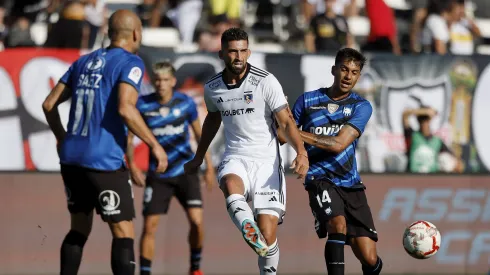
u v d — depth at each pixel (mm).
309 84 35562
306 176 24453
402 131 36219
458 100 36719
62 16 39375
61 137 23875
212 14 43625
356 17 48094
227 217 35156
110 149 22328
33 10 43531
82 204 23156
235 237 35219
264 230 22281
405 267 36094
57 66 34125
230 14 44125
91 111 22359
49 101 23297
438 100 36531
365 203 24531
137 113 21906
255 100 22312
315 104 24625
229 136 23078
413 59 36312
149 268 31797
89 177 22438
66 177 22922
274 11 47875
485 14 51094
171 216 34750
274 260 22719
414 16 45844
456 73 36719
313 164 24453
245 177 22578
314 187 24062
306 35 43188
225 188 22203
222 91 22562
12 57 33688
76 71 23016
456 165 36656
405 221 36156
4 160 33438
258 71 22438
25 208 33469
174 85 33188
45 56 34031
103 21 42375
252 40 46875
